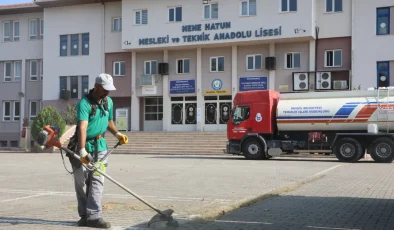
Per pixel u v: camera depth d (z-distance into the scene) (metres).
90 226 6.30
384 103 20.58
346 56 30.97
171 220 6.41
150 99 36.66
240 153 22.94
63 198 9.60
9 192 10.59
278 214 7.44
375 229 6.35
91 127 6.15
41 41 40.31
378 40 30.17
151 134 31.73
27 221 6.88
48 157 25.69
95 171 6.09
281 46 32.47
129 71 36.75
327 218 7.10
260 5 31.62
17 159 23.83
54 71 38.88
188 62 35.06
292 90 31.86
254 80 33.06
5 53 41.41
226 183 12.16
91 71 37.72
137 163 20.02
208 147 28.53
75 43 38.50
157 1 34.41
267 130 22.31
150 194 10.15
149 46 34.56
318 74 30.97
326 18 31.36
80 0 37.62
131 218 7.12
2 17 41.47
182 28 33.66
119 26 37.16
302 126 21.94
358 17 30.64
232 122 23.02
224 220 6.92
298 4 30.78
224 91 33.84
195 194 10.11
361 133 20.67
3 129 41.34
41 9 40.00
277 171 15.62
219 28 32.59
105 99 6.35
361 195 9.63
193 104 35.22
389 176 13.76
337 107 21.33
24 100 40.72
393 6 29.89
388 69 30.00
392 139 20.20
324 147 21.69
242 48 33.50
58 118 30.30
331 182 12.16
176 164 19.34
